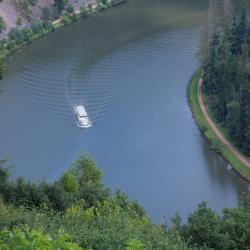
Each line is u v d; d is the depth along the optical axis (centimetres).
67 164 15850
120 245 5234
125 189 15038
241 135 16738
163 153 16650
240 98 17325
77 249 3628
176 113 18688
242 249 6725
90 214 6688
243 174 15700
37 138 16912
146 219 7300
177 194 14900
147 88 19988
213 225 6962
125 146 16875
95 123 17862
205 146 17050
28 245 3497
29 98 19000
